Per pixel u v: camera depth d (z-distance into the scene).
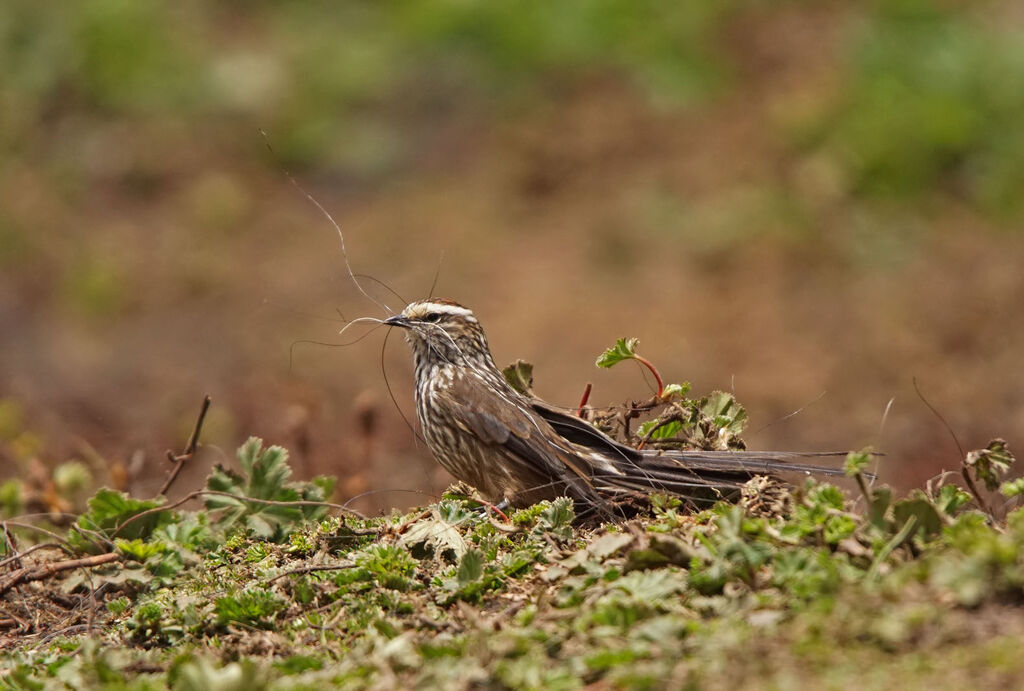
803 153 19.52
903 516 5.47
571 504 6.53
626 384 14.73
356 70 21.67
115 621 6.58
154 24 22.42
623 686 4.50
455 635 5.34
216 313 17.77
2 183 20.19
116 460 11.04
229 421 13.19
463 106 21.16
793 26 21.83
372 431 10.27
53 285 18.69
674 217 18.52
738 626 4.80
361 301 17.55
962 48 20.62
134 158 20.64
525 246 18.39
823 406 14.21
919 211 18.70
